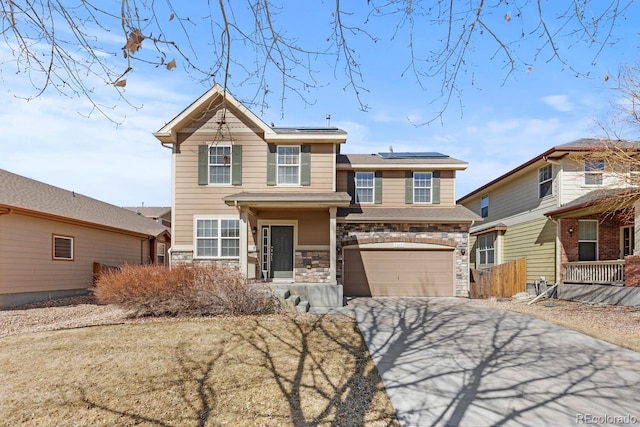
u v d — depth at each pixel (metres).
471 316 10.41
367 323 9.32
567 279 14.51
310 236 14.54
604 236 14.78
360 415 4.47
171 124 14.16
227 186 14.55
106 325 9.02
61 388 5.19
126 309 10.19
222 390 5.14
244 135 14.66
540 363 6.36
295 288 12.06
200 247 14.31
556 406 4.73
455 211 15.79
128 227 19.59
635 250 11.96
